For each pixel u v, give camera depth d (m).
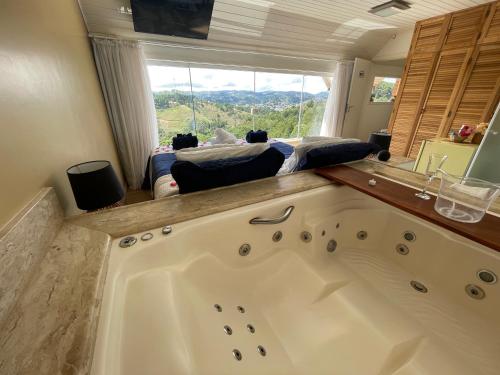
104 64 2.70
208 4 2.29
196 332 0.75
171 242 0.90
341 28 3.49
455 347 0.90
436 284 1.19
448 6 2.79
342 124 4.86
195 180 1.17
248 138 3.49
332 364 0.89
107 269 0.72
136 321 0.63
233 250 1.14
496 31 2.64
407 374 0.81
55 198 0.92
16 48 0.85
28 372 0.43
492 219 0.91
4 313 0.53
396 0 2.62
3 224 0.63
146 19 2.44
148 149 3.23
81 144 1.54
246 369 0.79
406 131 3.72
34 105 0.94
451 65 3.08
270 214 1.18
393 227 1.36
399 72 5.08
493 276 0.97
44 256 0.73
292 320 1.07
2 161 0.67
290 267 1.27
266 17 3.00
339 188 1.40
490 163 1.95
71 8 1.86
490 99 2.78
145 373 0.51
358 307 1.03
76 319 0.53
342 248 1.49
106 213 1.00
